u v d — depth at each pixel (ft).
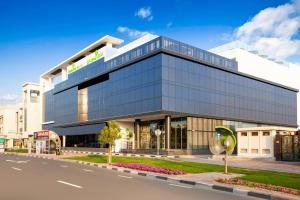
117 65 176.96
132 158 108.06
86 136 223.92
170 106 146.10
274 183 48.21
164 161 92.27
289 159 102.17
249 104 193.06
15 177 55.06
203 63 163.94
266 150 111.14
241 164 85.87
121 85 174.09
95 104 201.05
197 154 155.94
